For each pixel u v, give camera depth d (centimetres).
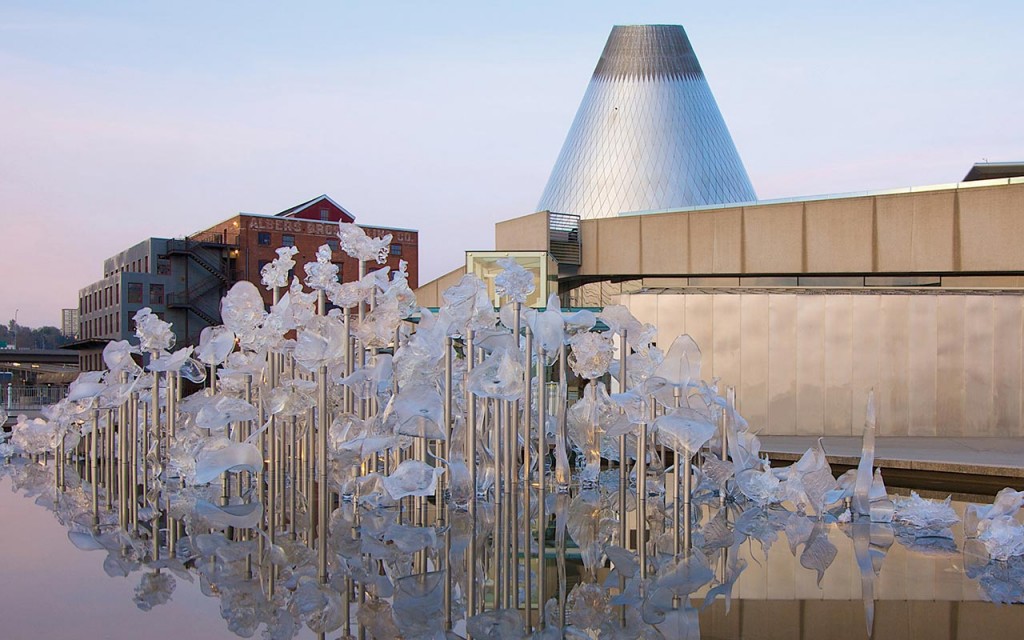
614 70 4209
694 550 524
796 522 636
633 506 690
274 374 856
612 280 2548
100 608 379
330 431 733
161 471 845
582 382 1540
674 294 1647
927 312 1609
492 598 407
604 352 772
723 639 344
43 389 3659
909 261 2100
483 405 759
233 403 716
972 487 1035
